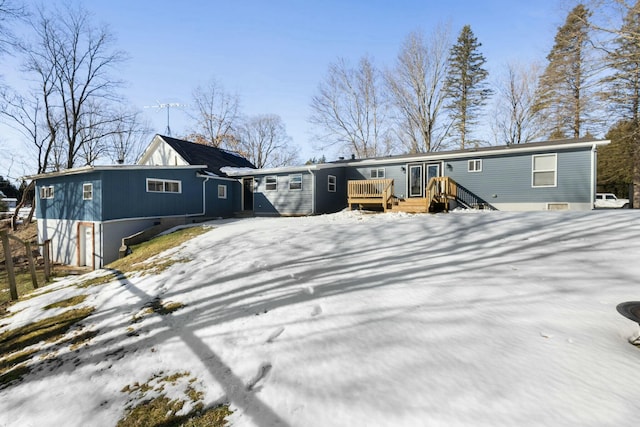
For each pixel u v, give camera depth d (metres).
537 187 12.86
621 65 14.61
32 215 21.64
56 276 11.45
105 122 24.73
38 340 4.63
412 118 27.73
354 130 30.66
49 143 23.22
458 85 30.53
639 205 17.45
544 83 22.17
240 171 18.53
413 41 26.47
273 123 46.72
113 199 13.00
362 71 29.48
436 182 13.63
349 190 15.40
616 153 25.06
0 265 14.10
